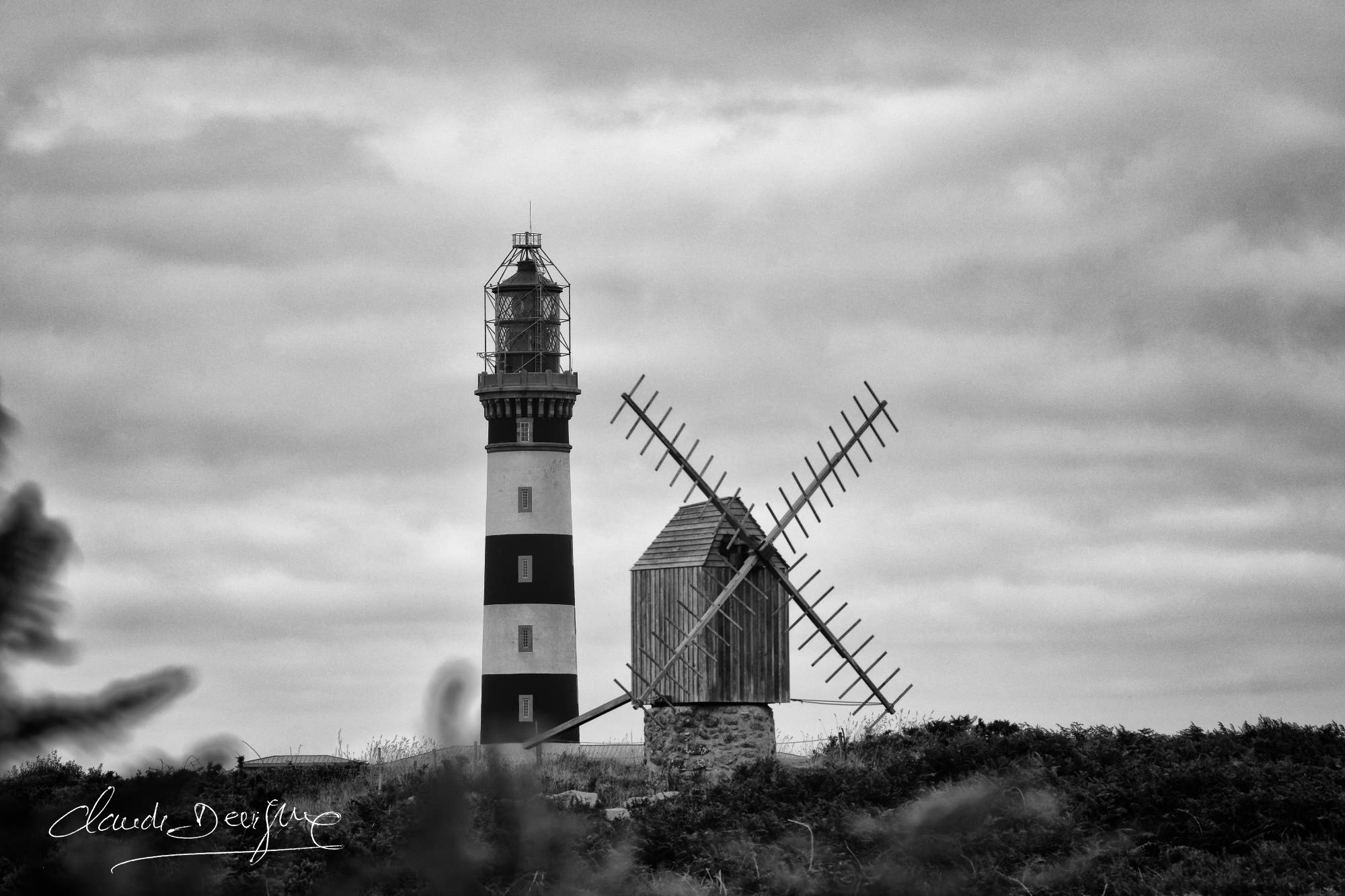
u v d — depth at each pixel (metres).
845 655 92.00
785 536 91.19
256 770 79.00
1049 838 53.62
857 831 53.28
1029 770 60.66
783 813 59.47
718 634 89.06
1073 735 71.94
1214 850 55.22
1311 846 53.47
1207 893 48.84
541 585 155.00
